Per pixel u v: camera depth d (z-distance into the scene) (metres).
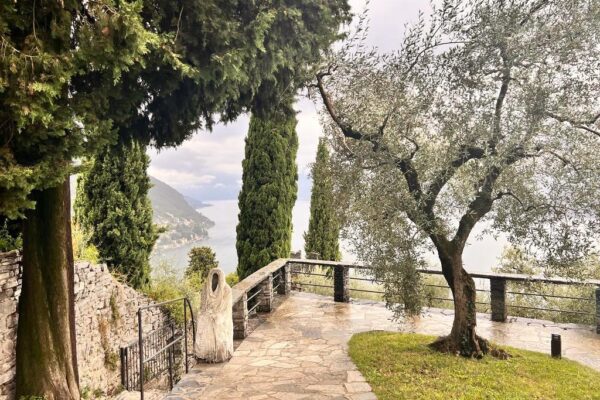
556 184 5.33
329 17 5.25
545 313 8.93
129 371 9.14
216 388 5.29
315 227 13.76
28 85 2.99
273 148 11.78
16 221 5.96
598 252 5.23
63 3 3.29
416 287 5.77
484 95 5.27
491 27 5.03
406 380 5.29
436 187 5.59
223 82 4.71
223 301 6.36
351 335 7.41
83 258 8.99
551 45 4.95
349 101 6.38
